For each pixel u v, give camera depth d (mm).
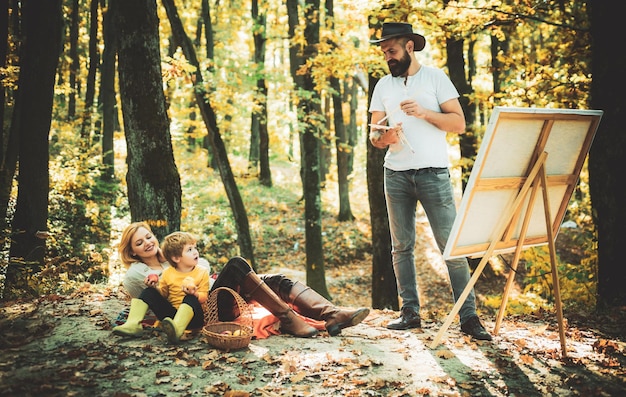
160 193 7051
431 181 4305
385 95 4473
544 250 8680
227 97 13078
